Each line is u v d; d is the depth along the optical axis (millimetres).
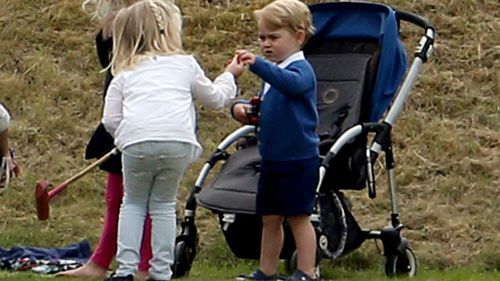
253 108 21516
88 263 23000
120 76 19766
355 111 24469
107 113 19688
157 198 19875
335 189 24281
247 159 23938
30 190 34312
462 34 41688
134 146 19172
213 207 22969
